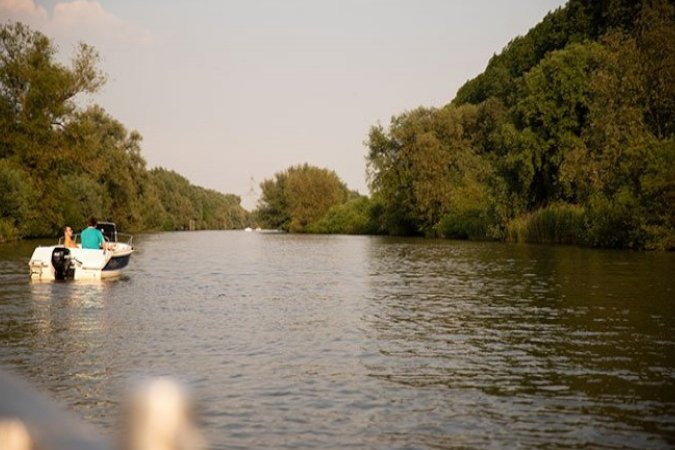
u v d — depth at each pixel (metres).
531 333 13.11
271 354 11.27
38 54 54.84
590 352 11.32
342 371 10.06
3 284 22.16
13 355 11.09
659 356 10.98
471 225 63.19
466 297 18.81
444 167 70.56
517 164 55.38
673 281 22.45
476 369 10.17
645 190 40.62
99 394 8.65
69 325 14.20
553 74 54.62
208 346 11.96
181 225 151.62
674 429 7.38
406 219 77.06
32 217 55.88
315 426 7.46
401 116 75.38
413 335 13.02
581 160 47.50
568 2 92.50
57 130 56.94
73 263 23.41
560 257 35.19
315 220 108.56
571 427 7.45
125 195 85.69
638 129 43.81
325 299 18.81
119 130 86.12
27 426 1.32
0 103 54.12
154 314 15.88
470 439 7.07
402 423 7.59
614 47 47.56
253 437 7.07
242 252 46.47
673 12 47.47
